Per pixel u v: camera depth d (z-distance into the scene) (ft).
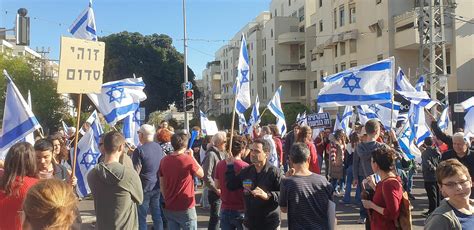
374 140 26.09
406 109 48.32
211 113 325.83
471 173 23.70
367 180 17.06
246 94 31.99
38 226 8.04
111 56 160.04
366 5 121.90
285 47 192.85
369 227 17.90
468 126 33.86
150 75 163.12
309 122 48.62
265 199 17.34
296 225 15.83
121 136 16.74
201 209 36.96
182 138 21.12
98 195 16.14
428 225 11.71
